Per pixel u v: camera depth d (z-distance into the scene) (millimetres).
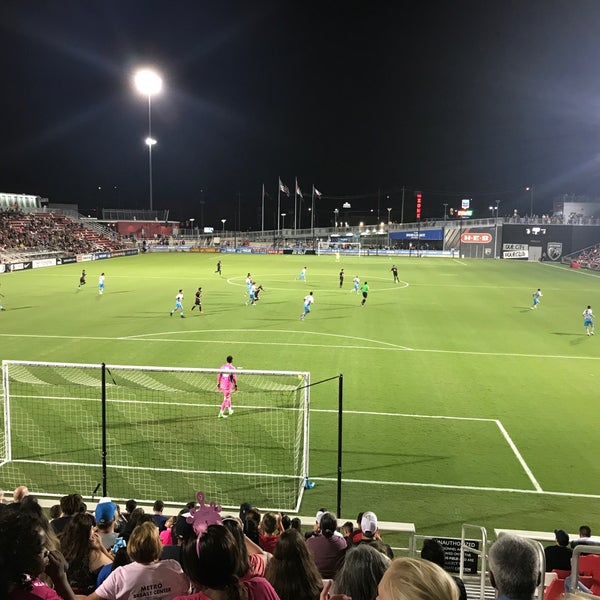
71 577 5773
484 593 8031
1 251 67750
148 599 4809
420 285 53688
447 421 17609
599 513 12258
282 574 4570
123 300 41625
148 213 112125
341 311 37969
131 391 19859
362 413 18203
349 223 168375
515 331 32156
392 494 13023
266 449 15336
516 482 13633
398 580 2502
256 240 111938
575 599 2492
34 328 31047
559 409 18891
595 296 47656
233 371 15094
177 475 13844
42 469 14047
